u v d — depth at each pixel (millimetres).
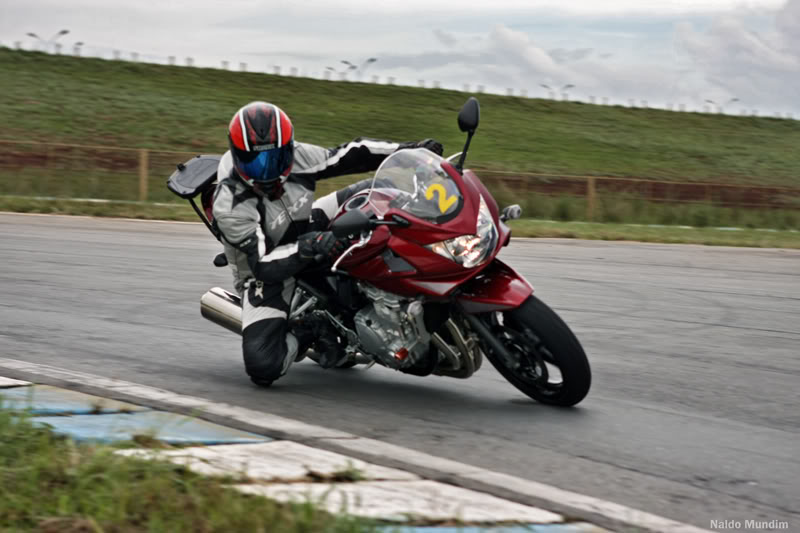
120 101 63594
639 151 69438
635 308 13539
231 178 7785
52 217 24562
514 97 83438
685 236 29641
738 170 66812
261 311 7992
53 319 10680
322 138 63344
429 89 82000
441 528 4555
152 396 7168
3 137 50125
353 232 6844
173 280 14250
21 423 5766
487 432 6832
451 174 7301
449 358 7551
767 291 16203
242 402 7465
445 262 6961
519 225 29719
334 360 8141
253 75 78500
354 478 5312
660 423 7266
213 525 4320
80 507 4559
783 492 5738
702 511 5363
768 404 8031
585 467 6098
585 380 7227
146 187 32281
